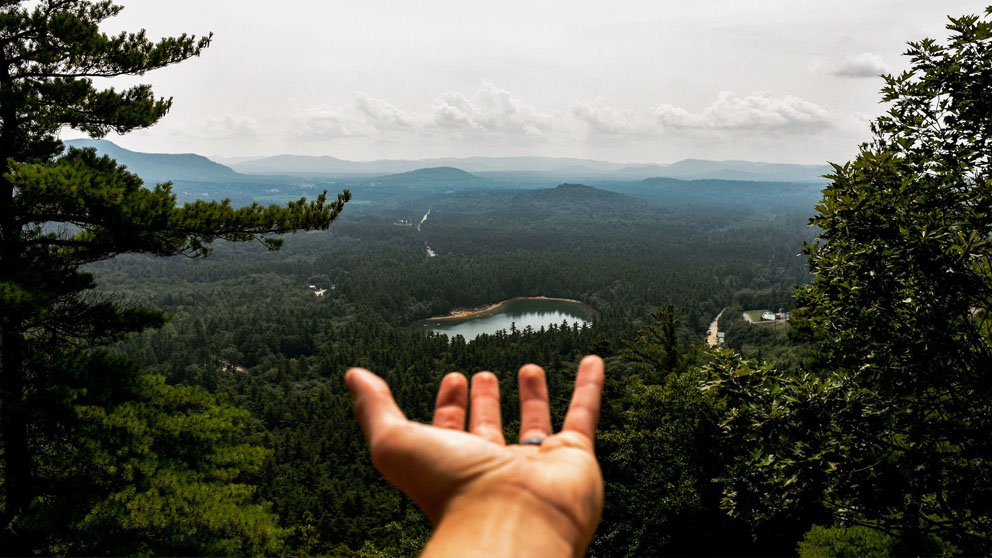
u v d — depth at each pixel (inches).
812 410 310.3
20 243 437.1
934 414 335.3
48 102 488.7
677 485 845.8
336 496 2222.0
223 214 426.6
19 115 459.2
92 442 413.1
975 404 302.4
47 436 436.1
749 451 334.3
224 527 422.3
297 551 1739.7
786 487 308.0
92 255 478.3
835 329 358.9
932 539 424.8
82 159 477.1
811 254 356.5
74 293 470.9
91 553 385.1
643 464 900.0
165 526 397.1
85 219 431.8
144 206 411.8
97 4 514.0
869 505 299.3
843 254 323.6
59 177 386.6
